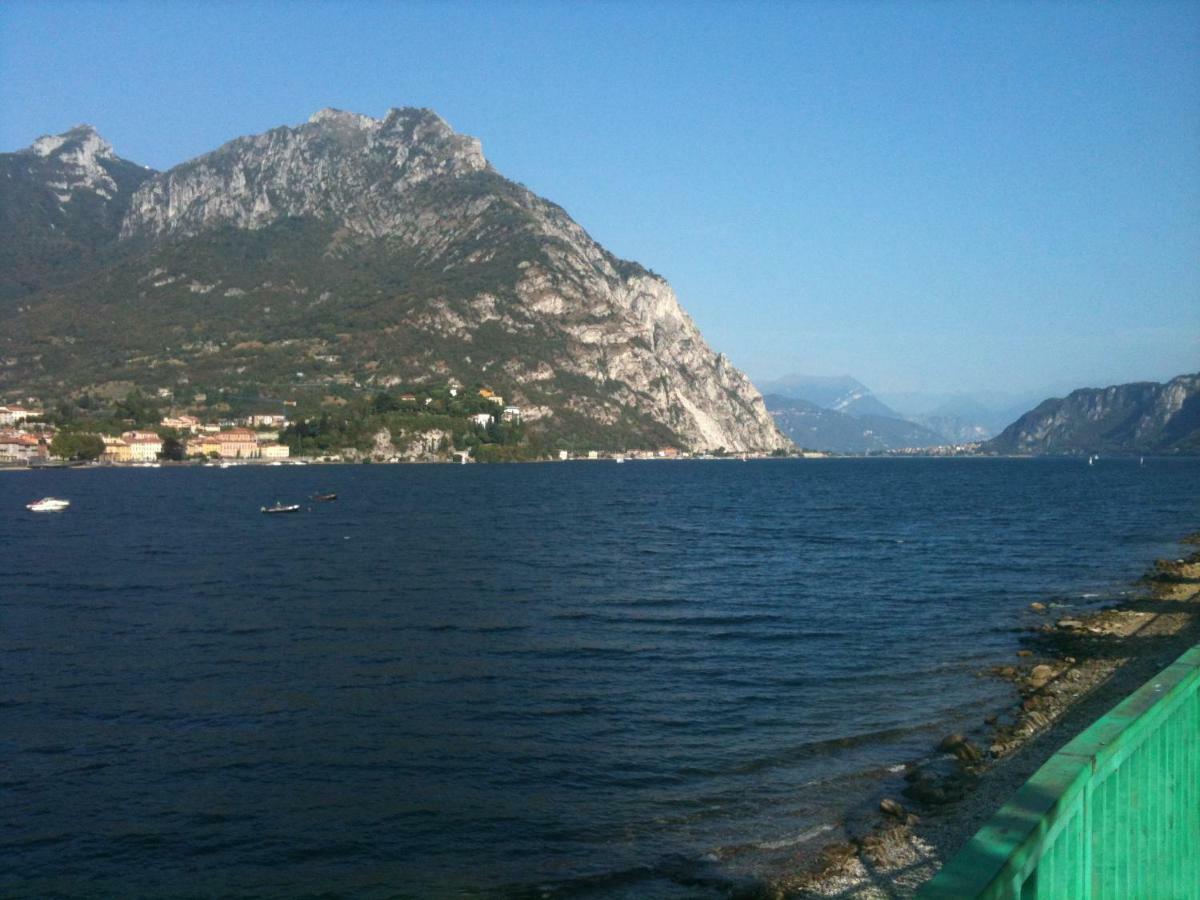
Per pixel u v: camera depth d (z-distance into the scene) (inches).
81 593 2362.2
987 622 1862.7
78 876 787.4
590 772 1007.0
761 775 984.3
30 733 1166.3
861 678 1406.3
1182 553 3048.7
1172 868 315.6
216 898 746.2
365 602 2197.3
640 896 724.7
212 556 3203.7
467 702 1295.5
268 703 1296.8
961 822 825.5
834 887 713.6
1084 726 1098.7
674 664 1520.7
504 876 768.9
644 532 4114.2
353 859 808.3
